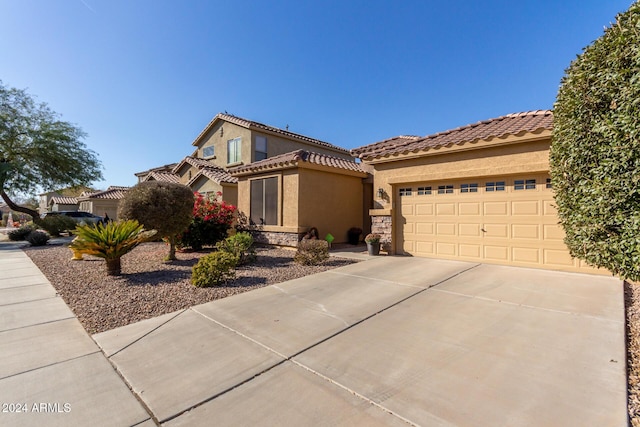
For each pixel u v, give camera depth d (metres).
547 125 7.48
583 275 7.11
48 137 23.06
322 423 2.45
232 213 13.35
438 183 9.78
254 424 2.46
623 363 3.22
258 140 20.73
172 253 10.18
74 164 24.42
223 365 3.43
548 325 4.26
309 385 3.00
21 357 3.63
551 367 3.18
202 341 4.04
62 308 5.39
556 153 4.49
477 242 8.95
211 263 6.88
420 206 10.20
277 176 13.50
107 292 6.31
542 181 7.89
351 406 2.66
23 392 2.93
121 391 2.96
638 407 2.53
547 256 7.82
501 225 8.53
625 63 3.37
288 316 4.90
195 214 12.02
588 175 3.82
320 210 13.45
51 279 7.47
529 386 2.86
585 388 2.80
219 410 2.66
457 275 7.34
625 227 3.38
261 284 6.89
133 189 9.53
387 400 2.73
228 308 5.32
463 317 4.66
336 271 8.12
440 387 2.90
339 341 3.96
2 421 2.52
